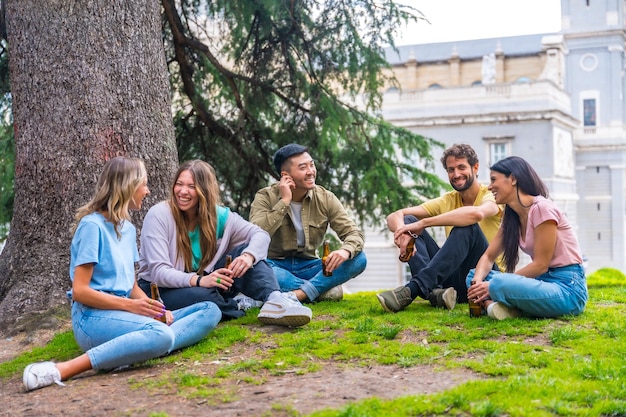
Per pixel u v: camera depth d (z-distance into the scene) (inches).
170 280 175.6
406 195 395.9
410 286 197.6
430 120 1174.3
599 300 221.1
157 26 240.8
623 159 1660.9
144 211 225.8
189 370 150.9
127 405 131.8
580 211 1689.2
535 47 1927.9
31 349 192.7
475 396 122.3
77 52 219.9
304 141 389.1
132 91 226.8
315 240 219.6
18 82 224.5
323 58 380.2
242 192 398.0
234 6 358.3
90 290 150.1
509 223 181.5
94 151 219.6
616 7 1756.9
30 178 221.9
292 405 125.3
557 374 135.1
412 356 152.3
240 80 386.9
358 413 115.3
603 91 1753.2
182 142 393.1
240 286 187.3
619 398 123.1
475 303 183.3
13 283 220.8
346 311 203.2
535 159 1146.0
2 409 135.3
